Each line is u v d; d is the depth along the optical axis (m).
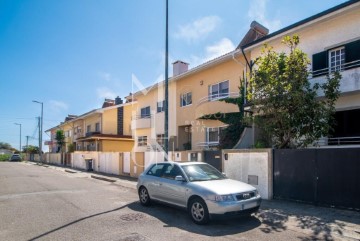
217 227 6.79
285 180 9.52
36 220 7.57
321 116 9.66
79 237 6.10
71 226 6.95
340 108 11.78
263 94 10.46
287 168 9.47
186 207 7.54
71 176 20.94
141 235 6.18
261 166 10.20
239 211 6.87
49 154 47.00
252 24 18.58
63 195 11.55
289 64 10.16
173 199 8.02
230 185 7.40
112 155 22.53
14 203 9.91
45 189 13.38
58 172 24.98
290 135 10.34
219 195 6.81
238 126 15.69
